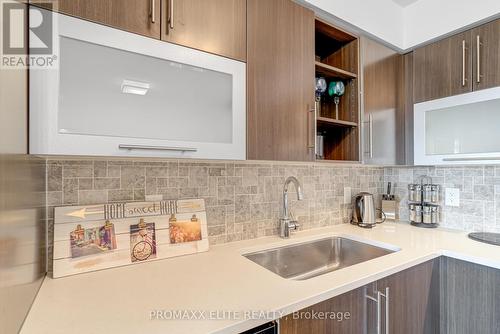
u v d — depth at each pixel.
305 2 1.31
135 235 1.10
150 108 0.90
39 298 0.80
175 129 0.95
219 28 1.03
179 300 0.79
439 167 1.87
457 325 1.30
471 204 1.71
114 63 0.84
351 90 1.61
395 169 2.11
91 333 0.63
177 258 1.16
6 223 0.54
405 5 1.77
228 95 1.06
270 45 1.17
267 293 0.84
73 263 0.97
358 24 1.53
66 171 1.03
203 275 0.98
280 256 1.44
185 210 1.24
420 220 1.87
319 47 1.72
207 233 1.28
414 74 1.74
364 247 1.54
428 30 1.65
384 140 1.66
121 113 0.85
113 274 0.98
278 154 1.18
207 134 1.01
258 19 1.14
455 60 1.53
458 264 1.29
